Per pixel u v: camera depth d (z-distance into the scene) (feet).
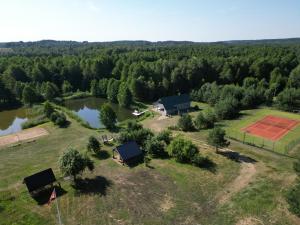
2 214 114.32
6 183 139.33
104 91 358.43
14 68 387.14
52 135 210.59
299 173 123.03
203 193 127.44
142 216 111.96
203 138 194.08
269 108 277.85
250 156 164.66
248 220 107.76
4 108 314.96
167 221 108.88
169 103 270.87
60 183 137.59
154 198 124.16
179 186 133.69
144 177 142.72
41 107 298.97
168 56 510.99
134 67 370.94
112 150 175.22
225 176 141.59
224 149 174.19
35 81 385.91
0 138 207.00
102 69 418.72
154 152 165.27
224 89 287.48
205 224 106.93
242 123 231.71
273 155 166.40
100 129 222.89
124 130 194.18
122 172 148.36
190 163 155.43
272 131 212.43
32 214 114.21
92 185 135.64
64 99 349.41
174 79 351.05
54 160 165.68
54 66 412.77
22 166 158.61
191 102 312.91
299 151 172.45
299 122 233.55
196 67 366.02
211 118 222.48
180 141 160.25
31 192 127.85
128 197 124.98
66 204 120.67
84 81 402.72
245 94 282.15
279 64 402.93
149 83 332.39
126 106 309.63
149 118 254.27
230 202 120.06
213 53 554.05
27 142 196.65
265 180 136.46
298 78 337.31
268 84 349.41
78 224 107.76
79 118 247.50
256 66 387.96
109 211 115.34
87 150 176.14
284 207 113.70
